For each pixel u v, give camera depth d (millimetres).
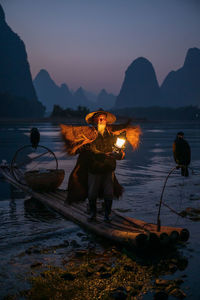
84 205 5523
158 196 6719
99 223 4441
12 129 54594
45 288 2816
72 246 3914
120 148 4180
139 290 2807
